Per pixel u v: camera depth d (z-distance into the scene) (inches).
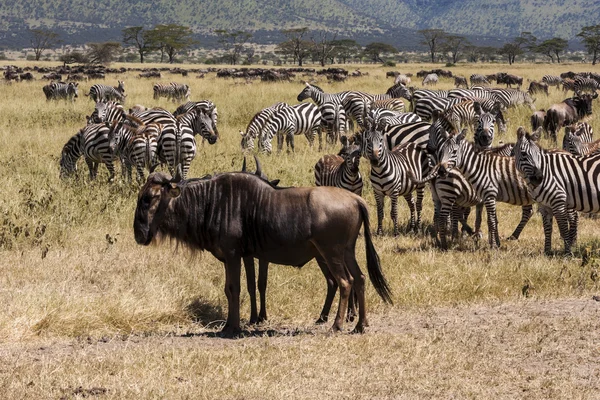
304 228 377.1
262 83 2377.0
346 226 378.6
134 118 853.2
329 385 310.0
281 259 388.2
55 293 422.6
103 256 525.3
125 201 669.3
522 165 555.5
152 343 372.5
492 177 594.9
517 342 367.2
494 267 510.6
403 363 337.4
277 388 305.0
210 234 388.5
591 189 556.4
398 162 634.2
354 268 386.6
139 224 384.8
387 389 306.3
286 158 911.7
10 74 2647.6
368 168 824.9
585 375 325.4
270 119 982.4
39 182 738.2
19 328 381.4
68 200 652.7
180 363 331.9
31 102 1627.7
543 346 361.4
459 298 457.7
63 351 358.0
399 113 946.7
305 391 303.9
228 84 2309.3
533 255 566.3
